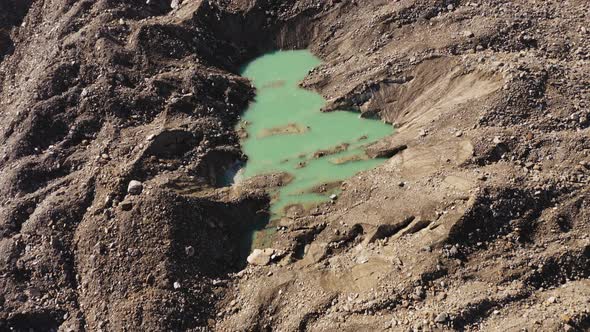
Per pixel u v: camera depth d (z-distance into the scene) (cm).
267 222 2372
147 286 2058
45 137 2566
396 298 1872
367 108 2748
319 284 2019
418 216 2114
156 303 2008
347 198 2372
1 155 2545
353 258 2100
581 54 2570
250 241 2322
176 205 2225
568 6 2789
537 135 2241
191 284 2092
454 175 2192
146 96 2675
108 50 2745
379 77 2758
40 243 2214
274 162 2606
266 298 2027
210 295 2088
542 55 2575
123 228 2180
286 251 2219
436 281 1898
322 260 2152
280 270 2130
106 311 2034
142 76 2756
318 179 2492
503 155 2220
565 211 1998
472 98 2450
